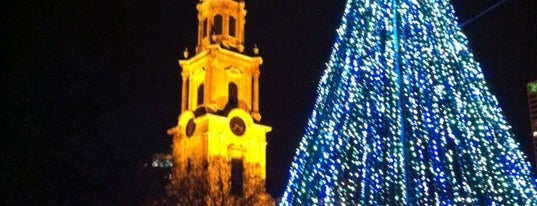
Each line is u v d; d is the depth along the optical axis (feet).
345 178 131.85
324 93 135.54
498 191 115.24
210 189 187.73
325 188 134.41
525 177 119.34
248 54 288.51
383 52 120.98
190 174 186.09
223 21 288.30
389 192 118.32
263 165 270.67
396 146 117.91
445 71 118.42
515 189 117.19
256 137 271.90
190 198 176.14
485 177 115.75
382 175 118.62
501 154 117.70
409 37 119.55
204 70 277.64
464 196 115.14
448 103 117.50
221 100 271.69
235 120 268.00
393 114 118.83
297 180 143.33
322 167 135.03
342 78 128.98
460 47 120.67
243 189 213.05
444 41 119.55
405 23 119.96
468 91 118.62
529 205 117.70
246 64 284.82
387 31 120.57
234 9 293.02
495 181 115.65
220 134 260.42
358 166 125.70
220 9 288.71
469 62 120.47
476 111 118.21
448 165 115.44
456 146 117.50
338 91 130.00
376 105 120.06
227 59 279.28
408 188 116.26
